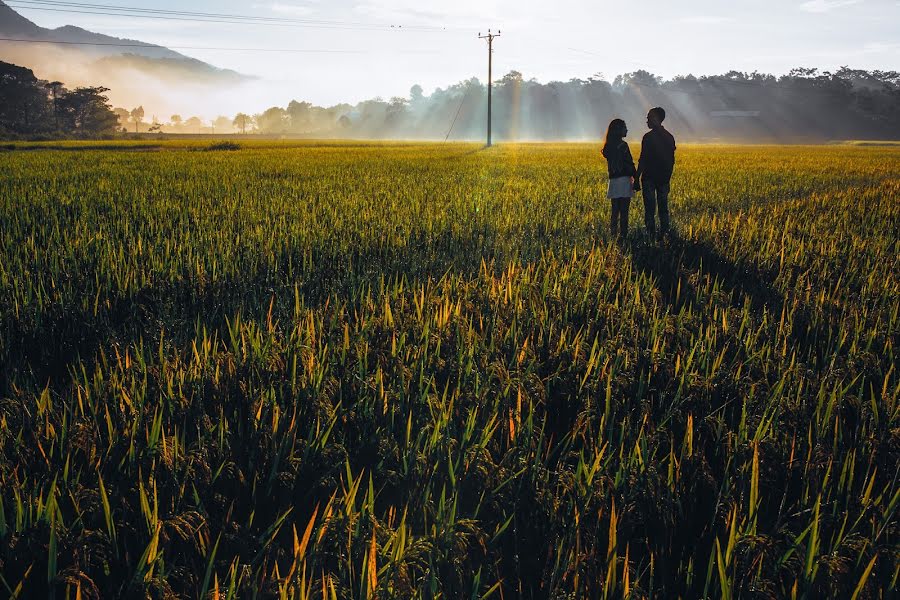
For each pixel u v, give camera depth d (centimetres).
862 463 343
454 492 296
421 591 237
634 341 485
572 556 256
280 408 377
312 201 1384
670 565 276
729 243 955
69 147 6144
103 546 255
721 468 338
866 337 528
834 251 875
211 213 1148
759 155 5088
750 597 246
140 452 323
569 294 619
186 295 646
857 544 258
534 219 1201
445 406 368
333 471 318
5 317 528
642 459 319
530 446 342
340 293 675
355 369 420
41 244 840
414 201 1405
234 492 307
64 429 335
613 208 1123
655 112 1089
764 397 402
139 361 440
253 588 233
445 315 515
